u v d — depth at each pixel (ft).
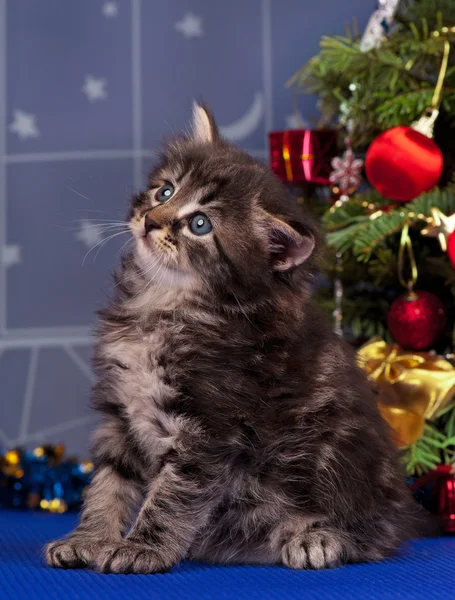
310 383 2.35
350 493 2.37
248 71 3.99
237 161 2.51
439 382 2.80
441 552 2.52
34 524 3.06
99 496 2.34
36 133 4.03
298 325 2.38
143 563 2.18
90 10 4.03
